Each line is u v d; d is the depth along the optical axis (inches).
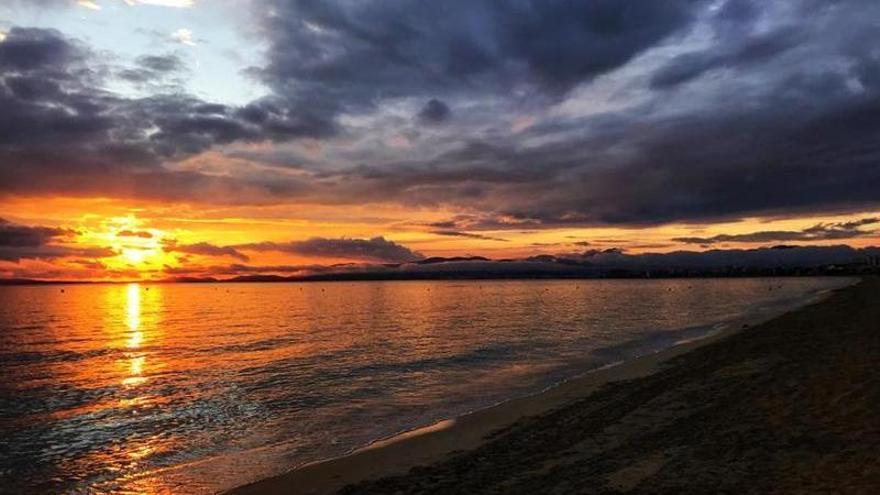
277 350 1312.7
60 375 1023.0
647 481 325.7
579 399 601.0
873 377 545.6
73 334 1875.0
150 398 774.5
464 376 847.1
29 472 448.5
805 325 1179.3
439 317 2349.9
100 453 501.0
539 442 438.9
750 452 361.7
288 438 524.4
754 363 729.6
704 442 396.2
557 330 1603.1
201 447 508.4
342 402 684.1
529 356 1055.0
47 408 725.3
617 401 571.8
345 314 2743.6
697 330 1470.2
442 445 452.1
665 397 569.9
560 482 339.9
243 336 1686.8
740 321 1600.6
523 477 356.8
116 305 4350.4
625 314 2250.2
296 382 855.7
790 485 296.7
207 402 728.3
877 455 328.2
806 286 5689.0
